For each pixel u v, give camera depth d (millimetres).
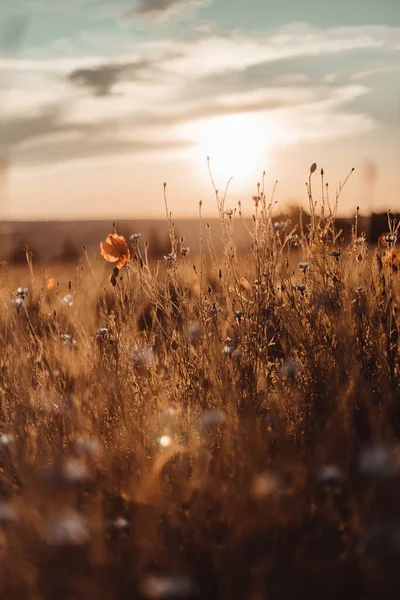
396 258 1876
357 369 1656
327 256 1918
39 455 1623
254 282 1923
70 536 1321
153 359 1903
